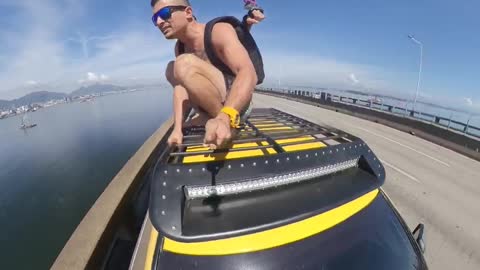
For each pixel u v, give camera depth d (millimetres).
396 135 24203
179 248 2291
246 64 1989
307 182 2580
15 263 19000
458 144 18984
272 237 2332
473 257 6824
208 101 2680
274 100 61250
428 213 9180
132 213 6859
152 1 2305
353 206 2824
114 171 38156
